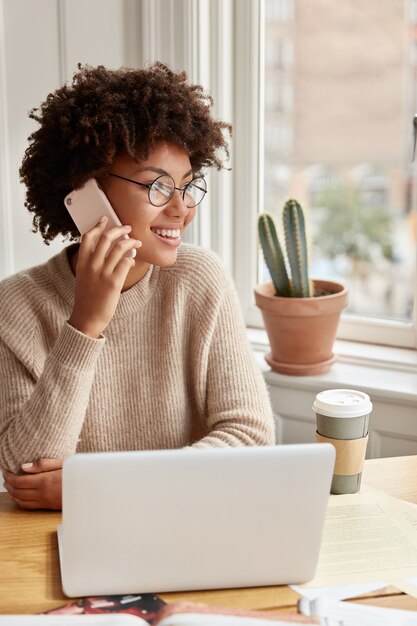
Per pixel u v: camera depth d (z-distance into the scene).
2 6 2.11
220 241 2.44
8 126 2.16
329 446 1.06
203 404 1.61
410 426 2.05
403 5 3.17
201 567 1.09
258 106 2.39
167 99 1.43
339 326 2.40
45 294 1.56
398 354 2.26
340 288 2.17
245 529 1.08
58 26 2.20
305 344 2.13
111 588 1.08
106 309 1.38
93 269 1.37
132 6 2.29
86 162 1.41
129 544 1.06
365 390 2.06
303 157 3.54
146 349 1.59
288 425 2.21
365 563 1.16
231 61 2.37
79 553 1.06
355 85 3.30
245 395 1.55
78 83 1.49
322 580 1.12
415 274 2.26
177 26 2.24
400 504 1.35
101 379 1.57
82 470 1.02
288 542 1.09
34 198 1.56
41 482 1.35
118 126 1.39
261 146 2.43
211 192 2.40
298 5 3.04
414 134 2.18
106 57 2.27
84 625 0.97
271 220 2.10
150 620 1.03
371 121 3.46
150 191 1.41
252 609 1.06
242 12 2.33
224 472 1.05
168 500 1.05
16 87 2.16
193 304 1.61
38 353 1.54
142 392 1.59
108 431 1.59
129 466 1.03
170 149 1.43
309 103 3.24
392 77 3.28
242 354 1.60
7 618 0.99
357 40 3.22
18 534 1.27
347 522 1.28
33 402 1.39
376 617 1.02
